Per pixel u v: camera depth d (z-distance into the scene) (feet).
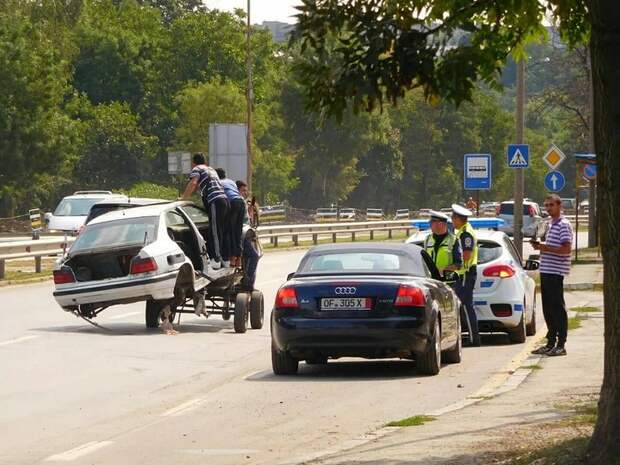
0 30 644.69
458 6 74.18
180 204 157.58
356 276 111.24
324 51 67.31
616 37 56.08
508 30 77.25
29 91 638.94
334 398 97.71
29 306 187.42
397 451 67.97
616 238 56.24
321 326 109.09
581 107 404.36
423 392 100.48
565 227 123.44
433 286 113.80
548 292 123.95
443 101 69.87
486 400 90.38
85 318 153.79
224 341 143.33
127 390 103.30
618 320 55.93
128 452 74.13
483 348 136.36
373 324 108.47
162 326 151.33
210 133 387.14
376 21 66.54
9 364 120.06
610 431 55.31
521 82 250.16
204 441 78.07
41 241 253.85
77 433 81.87
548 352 124.16
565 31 78.95
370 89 66.44
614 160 56.29
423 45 66.69
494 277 138.82
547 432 71.82
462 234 134.62
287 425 84.28
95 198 337.93
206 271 154.51
